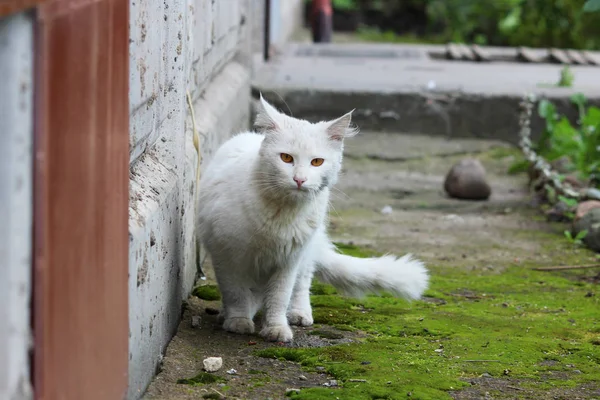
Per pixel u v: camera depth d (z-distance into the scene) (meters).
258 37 11.02
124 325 2.98
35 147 2.13
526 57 12.51
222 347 4.14
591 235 6.77
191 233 5.03
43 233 2.14
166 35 4.28
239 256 4.23
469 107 9.95
